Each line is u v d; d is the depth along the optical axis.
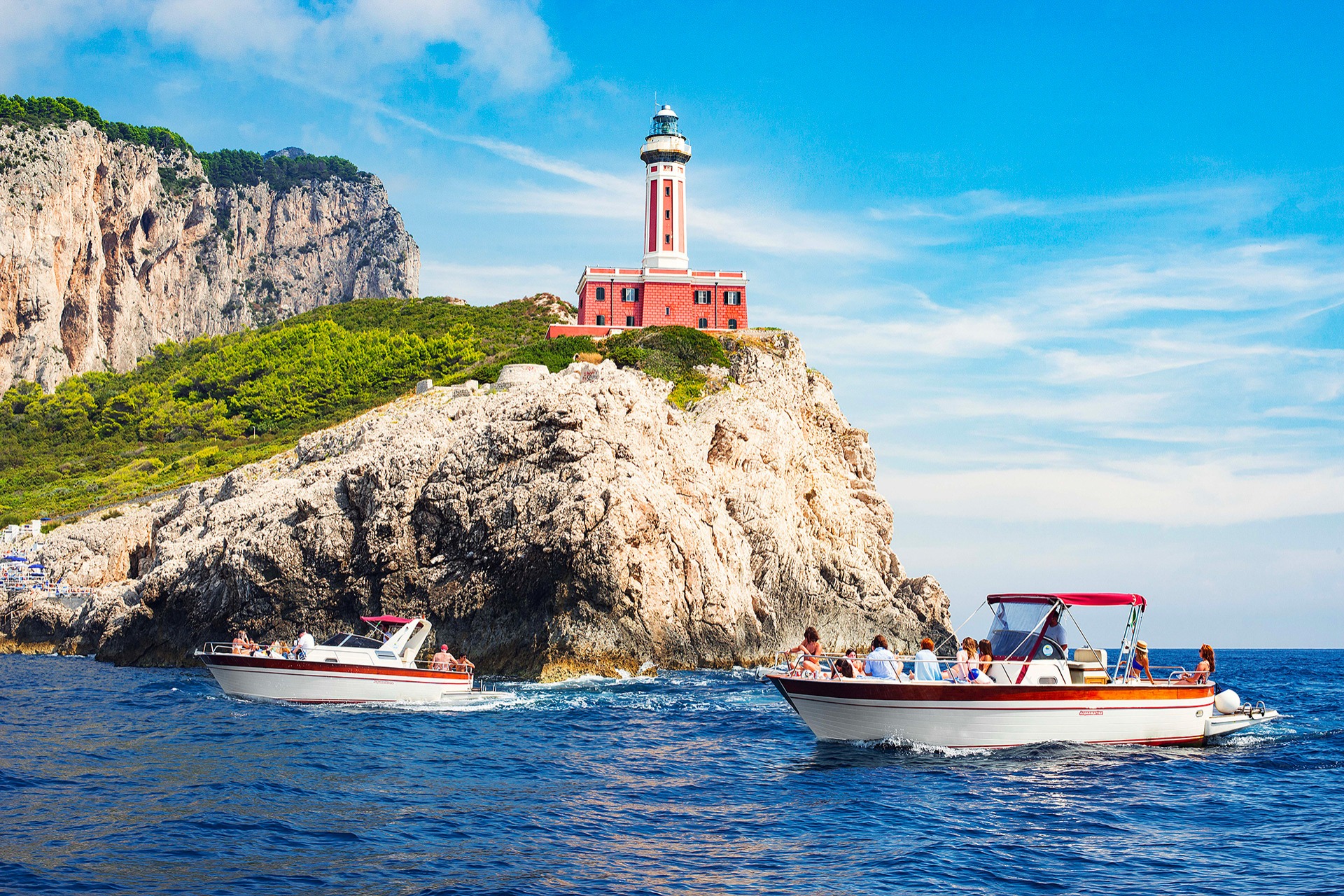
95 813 18.31
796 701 26.05
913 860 16.00
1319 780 22.80
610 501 50.69
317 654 36.53
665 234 101.62
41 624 75.44
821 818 18.78
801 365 91.69
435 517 53.84
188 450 124.25
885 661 25.81
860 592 72.31
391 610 52.94
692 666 52.62
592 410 55.88
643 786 21.70
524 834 17.34
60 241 192.50
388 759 24.83
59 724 30.53
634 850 16.45
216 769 22.94
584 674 47.28
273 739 27.70
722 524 62.03
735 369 86.50
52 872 14.58
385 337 150.12
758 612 62.53
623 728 30.97
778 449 73.56
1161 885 14.95
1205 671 28.27
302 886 14.27
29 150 190.38
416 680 37.31
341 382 131.25
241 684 37.25
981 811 19.41
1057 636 26.19
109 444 140.25
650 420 60.66
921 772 22.95
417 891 14.13
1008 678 25.56
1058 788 21.50
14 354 180.88
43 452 142.50
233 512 66.06
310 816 18.45
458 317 158.12
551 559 50.12
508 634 50.16
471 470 54.16
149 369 189.12
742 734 29.81
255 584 55.38
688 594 54.50
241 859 15.55
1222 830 18.20
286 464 80.19
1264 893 14.55
